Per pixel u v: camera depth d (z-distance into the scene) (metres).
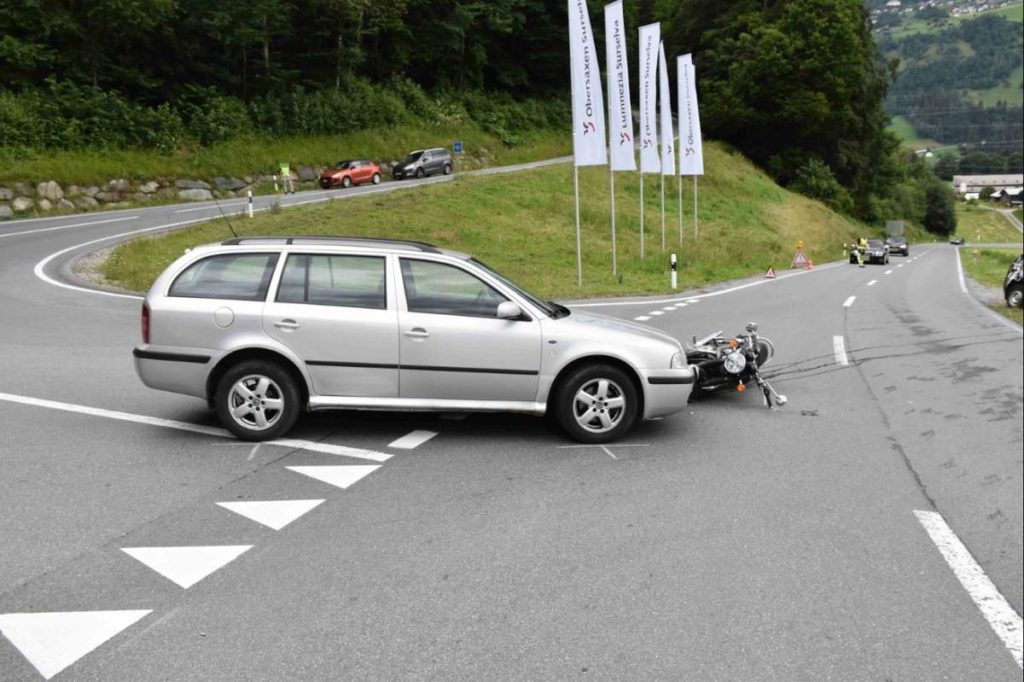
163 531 4.99
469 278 6.95
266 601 4.13
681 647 3.77
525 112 64.75
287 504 5.47
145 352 6.74
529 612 4.06
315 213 29.50
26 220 29.50
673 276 22.66
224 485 5.82
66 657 3.60
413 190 35.72
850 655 3.76
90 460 6.31
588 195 41.59
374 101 51.34
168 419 7.48
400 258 6.93
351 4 48.22
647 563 4.67
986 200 190.38
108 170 35.31
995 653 3.81
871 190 82.81
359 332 6.70
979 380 10.62
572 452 6.77
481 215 32.12
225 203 35.41
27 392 8.38
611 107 24.70
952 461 6.95
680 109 34.06
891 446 7.36
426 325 6.74
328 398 6.77
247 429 6.79
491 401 6.87
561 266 25.88
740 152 70.31
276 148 43.81
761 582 4.47
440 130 55.25
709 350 8.95
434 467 6.30
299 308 6.74
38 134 34.56
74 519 5.15
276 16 46.12
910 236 92.56
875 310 19.08
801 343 13.52
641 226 29.16
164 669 3.51
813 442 7.39
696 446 7.11
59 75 38.47
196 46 43.78
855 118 70.19
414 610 4.06
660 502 5.67
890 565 4.75
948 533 5.27
